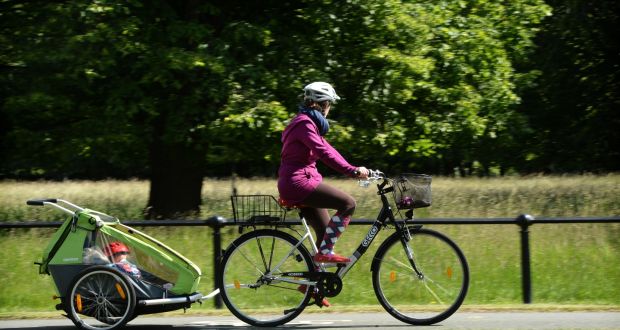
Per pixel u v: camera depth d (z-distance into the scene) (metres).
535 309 16.22
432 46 30.31
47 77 27.69
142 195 36.38
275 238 14.86
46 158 31.81
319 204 14.30
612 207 31.59
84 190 38.59
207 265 21.16
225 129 26.42
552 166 61.22
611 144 61.00
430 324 14.79
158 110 27.75
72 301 14.15
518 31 33.78
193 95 27.03
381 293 14.98
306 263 14.77
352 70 28.73
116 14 26.59
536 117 60.06
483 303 17.86
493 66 32.03
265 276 14.82
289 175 14.30
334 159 14.15
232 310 14.92
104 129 28.22
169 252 15.10
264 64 28.14
